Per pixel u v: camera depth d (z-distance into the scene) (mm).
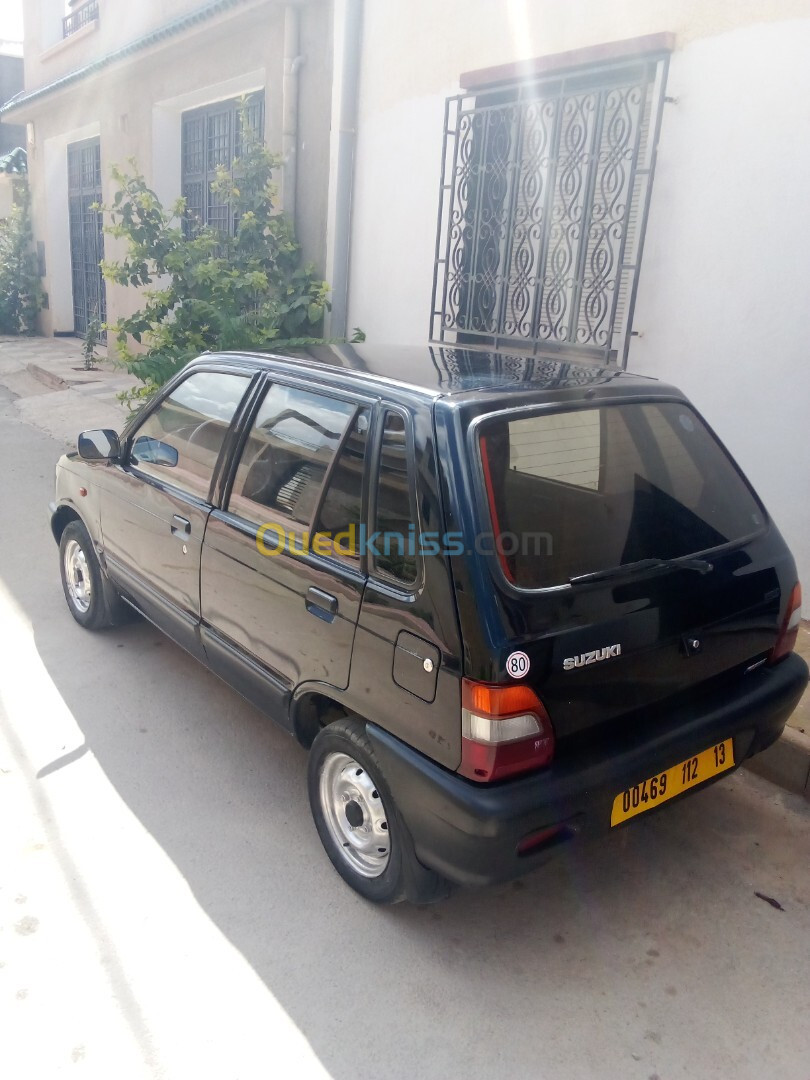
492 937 2756
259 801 3383
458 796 2293
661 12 4648
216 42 8930
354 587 2629
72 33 13227
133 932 2715
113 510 4137
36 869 2967
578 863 3111
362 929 2768
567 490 2543
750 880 3045
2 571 5613
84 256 15234
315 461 2902
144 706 4035
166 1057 2307
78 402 10555
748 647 2850
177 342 6980
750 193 4410
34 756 3621
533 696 2277
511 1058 2336
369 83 6695
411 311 6668
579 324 5414
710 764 2766
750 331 4516
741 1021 2473
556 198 5395
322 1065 2301
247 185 7629
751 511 2992
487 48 5672
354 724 2768
